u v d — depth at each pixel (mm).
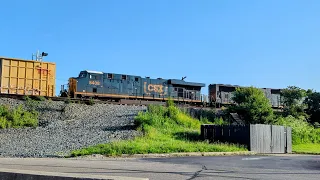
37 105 33406
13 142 21797
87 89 40500
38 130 26109
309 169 13281
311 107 47250
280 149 26969
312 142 34938
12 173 6070
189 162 15305
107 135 23844
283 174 11438
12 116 28656
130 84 43688
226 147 22703
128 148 19141
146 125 27266
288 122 37000
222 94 49531
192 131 28312
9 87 35906
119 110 34312
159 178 9812
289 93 45438
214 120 34562
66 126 27484
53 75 38781
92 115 32062
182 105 40219
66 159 16266
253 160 17078
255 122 33344
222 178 10055
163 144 21406
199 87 50062
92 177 5453
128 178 5254
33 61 37469
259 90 36250
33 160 15344
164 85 46531
